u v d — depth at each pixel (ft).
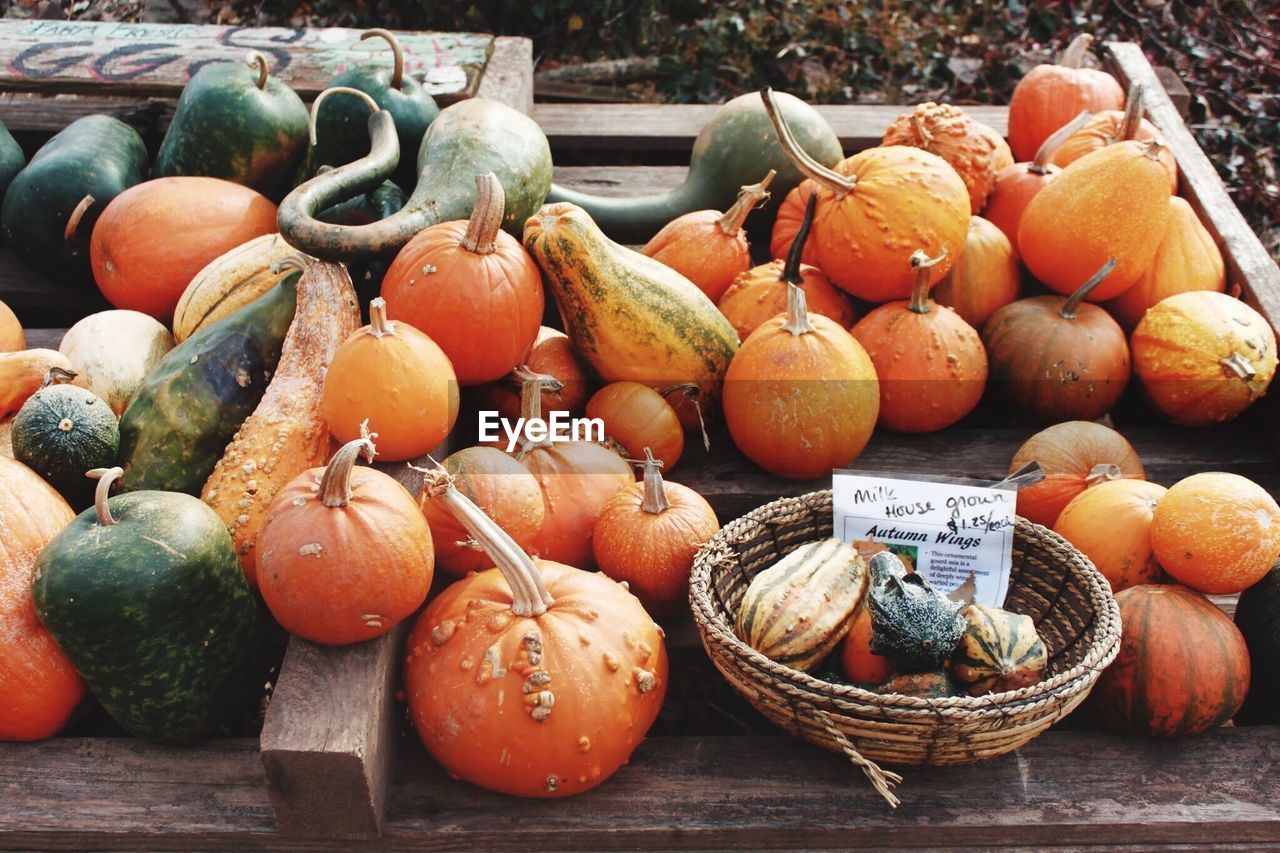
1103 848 5.92
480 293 7.16
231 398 7.27
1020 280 9.15
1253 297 8.86
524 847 5.90
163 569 5.64
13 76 11.19
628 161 12.55
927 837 5.87
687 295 7.98
